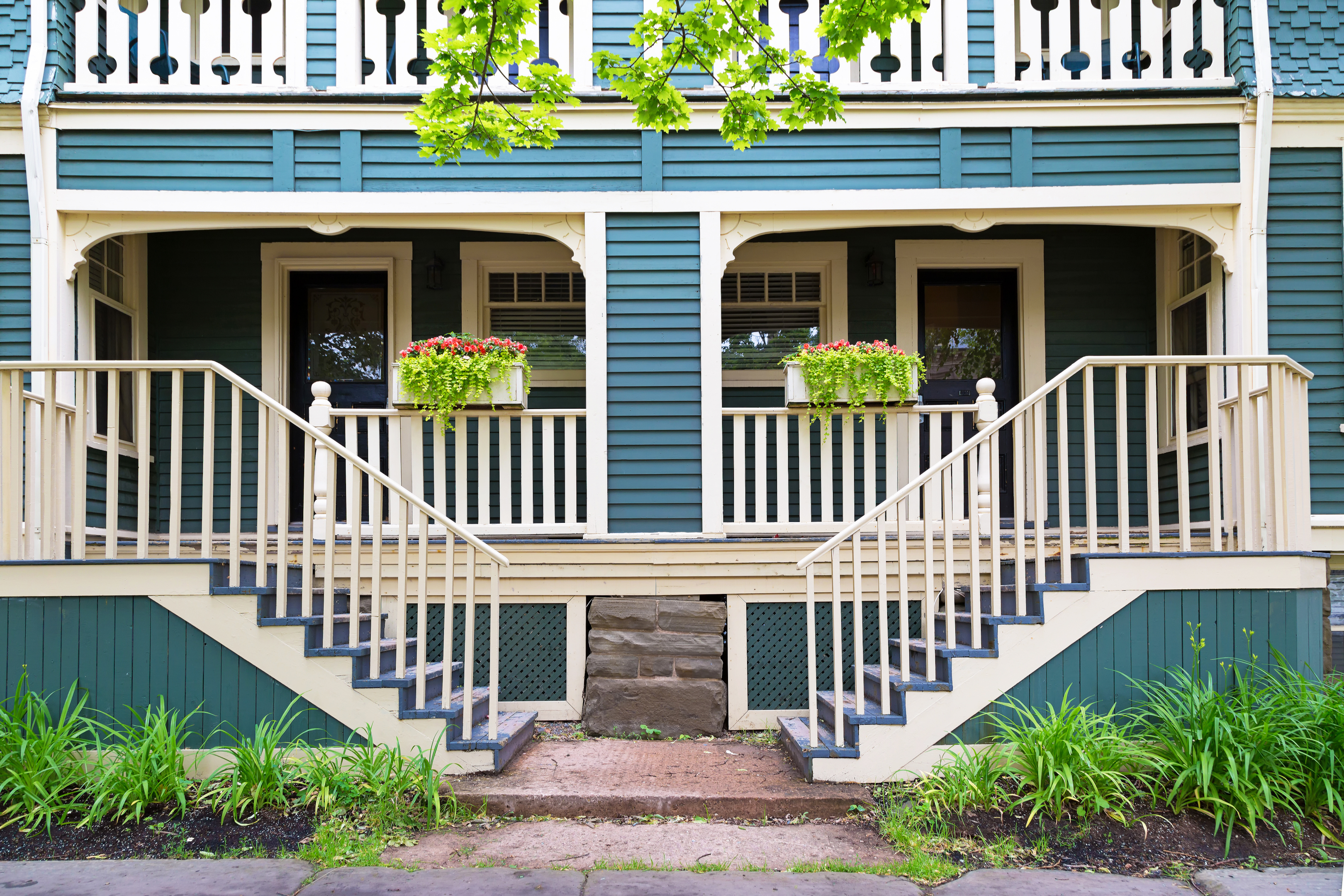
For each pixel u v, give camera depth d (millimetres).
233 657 4141
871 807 3881
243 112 5566
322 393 5160
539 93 4410
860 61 5805
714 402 5457
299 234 6637
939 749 4105
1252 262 5453
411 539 5211
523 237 6711
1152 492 4250
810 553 5230
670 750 4699
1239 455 4457
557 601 5305
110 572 4133
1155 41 5707
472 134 4414
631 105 5617
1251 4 5539
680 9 4250
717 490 5406
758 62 4375
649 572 5305
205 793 3840
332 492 4227
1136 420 6648
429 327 6688
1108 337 6641
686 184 5621
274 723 4121
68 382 5406
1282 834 3525
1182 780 3611
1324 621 4242
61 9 5520
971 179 5613
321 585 5156
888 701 4234
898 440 5738
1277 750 3721
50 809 3596
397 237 6688
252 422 6582
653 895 3102
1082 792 3678
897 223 5641
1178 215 5559
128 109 5492
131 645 4129
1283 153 5555
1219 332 5676
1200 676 4141
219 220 5547
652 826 3764
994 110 5605
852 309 6691
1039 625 4168
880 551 4211
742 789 3975
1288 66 5547
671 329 5535
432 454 6582
